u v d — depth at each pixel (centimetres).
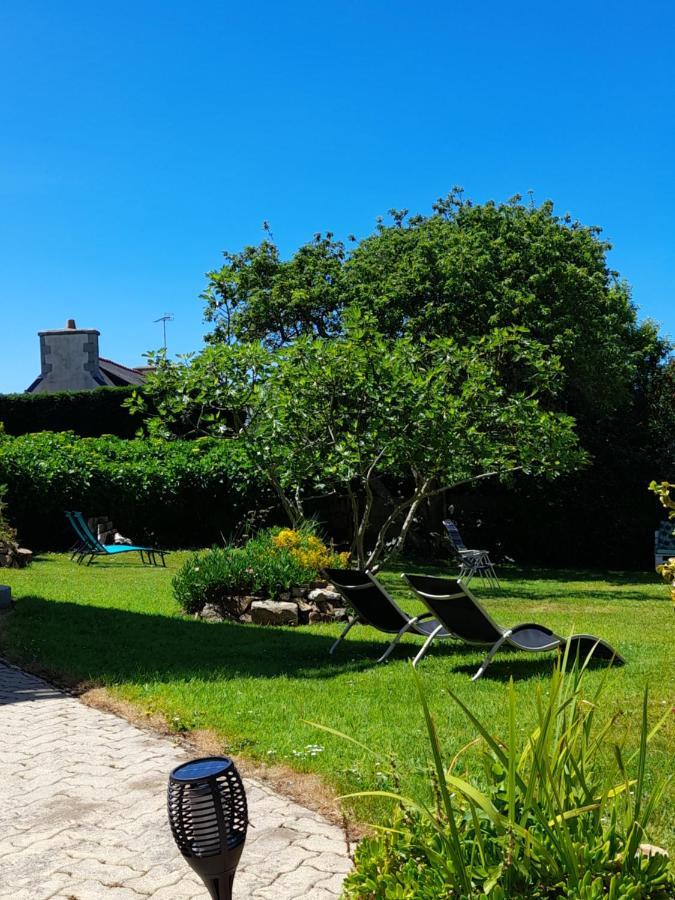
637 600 1370
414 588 743
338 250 2289
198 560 1057
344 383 1120
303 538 1116
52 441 1875
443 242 2003
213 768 232
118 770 466
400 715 566
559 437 1296
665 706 584
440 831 222
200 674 682
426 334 1911
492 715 566
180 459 1931
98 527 1722
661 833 363
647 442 2345
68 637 816
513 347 1327
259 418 1158
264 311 2138
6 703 603
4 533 1497
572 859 214
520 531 2344
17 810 413
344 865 350
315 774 450
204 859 225
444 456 1162
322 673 714
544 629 732
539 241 2008
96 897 329
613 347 2102
